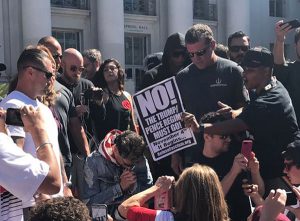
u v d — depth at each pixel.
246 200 2.05
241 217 2.05
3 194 1.47
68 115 2.63
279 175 2.15
